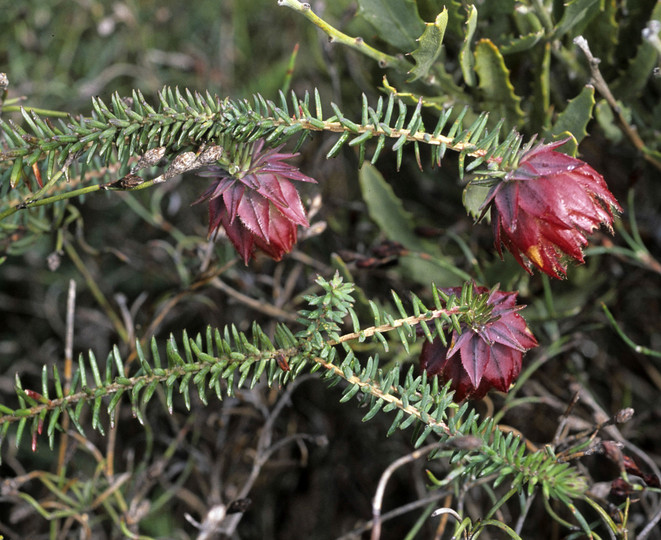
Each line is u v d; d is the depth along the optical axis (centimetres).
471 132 23
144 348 33
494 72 27
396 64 27
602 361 34
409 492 34
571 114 27
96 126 23
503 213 23
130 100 25
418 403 24
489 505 32
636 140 29
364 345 31
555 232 23
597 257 33
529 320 32
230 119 23
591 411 31
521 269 29
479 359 24
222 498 34
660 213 35
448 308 23
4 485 30
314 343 24
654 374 34
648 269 32
